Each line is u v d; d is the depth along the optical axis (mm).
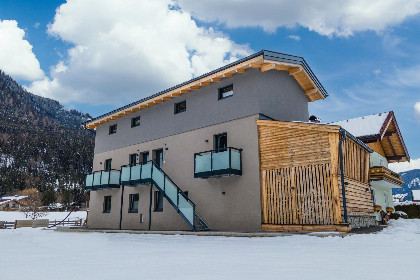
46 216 48438
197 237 11398
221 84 15078
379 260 5059
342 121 19125
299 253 6082
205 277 3842
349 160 12773
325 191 11211
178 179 15891
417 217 22438
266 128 13148
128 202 18422
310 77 16234
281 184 12320
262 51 13016
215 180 14336
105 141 21312
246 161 13422
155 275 4008
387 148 20906
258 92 13602
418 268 4309
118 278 3836
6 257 6090
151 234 13805
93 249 7625
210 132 14984
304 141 12055
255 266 4633
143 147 18219
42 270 4484
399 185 19375
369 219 14297
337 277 3738
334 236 9484
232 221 13375
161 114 17641
